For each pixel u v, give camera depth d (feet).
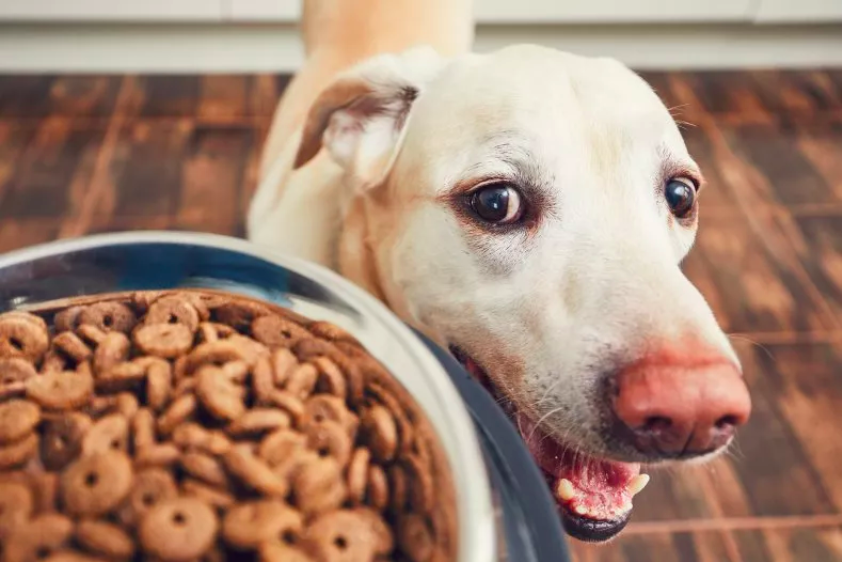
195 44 3.44
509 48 1.39
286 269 0.81
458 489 0.68
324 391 0.77
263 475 0.69
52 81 3.36
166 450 0.70
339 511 0.69
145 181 2.91
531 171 1.25
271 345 0.79
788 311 2.70
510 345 1.26
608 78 1.33
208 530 0.66
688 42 3.75
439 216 1.31
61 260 0.80
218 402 0.73
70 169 2.94
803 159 3.33
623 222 1.24
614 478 1.29
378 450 0.73
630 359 1.10
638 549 2.07
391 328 0.77
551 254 1.24
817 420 2.40
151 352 0.78
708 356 1.07
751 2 3.54
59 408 0.73
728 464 2.27
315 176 1.68
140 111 3.24
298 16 3.34
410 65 1.44
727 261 2.85
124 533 0.66
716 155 3.31
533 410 1.23
